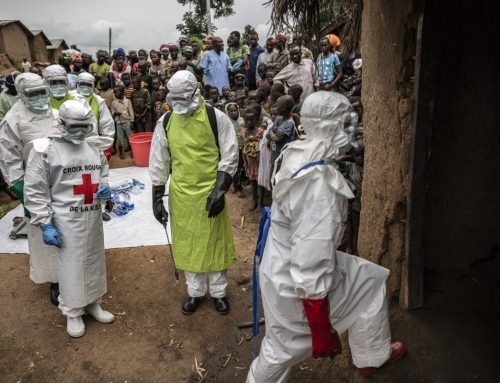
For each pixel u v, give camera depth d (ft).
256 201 17.51
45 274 11.27
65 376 9.34
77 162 9.58
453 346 7.85
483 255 9.45
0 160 11.19
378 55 7.93
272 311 6.36
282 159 6.28
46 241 9.46
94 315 10.92
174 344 10.23
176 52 28.99
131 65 31.24
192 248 10.44
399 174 7.95
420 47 7.06
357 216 11.60
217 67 25.07
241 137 18.19
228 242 10.86
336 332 6.09
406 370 7.73
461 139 8.50
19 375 9.39
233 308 11.46
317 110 5.84
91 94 15.83
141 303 11.75
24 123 11.05
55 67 13.42
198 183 10.03
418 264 8.25
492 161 8.78
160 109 24.68
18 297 11.99
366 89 8.49
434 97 7.39
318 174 5.73
